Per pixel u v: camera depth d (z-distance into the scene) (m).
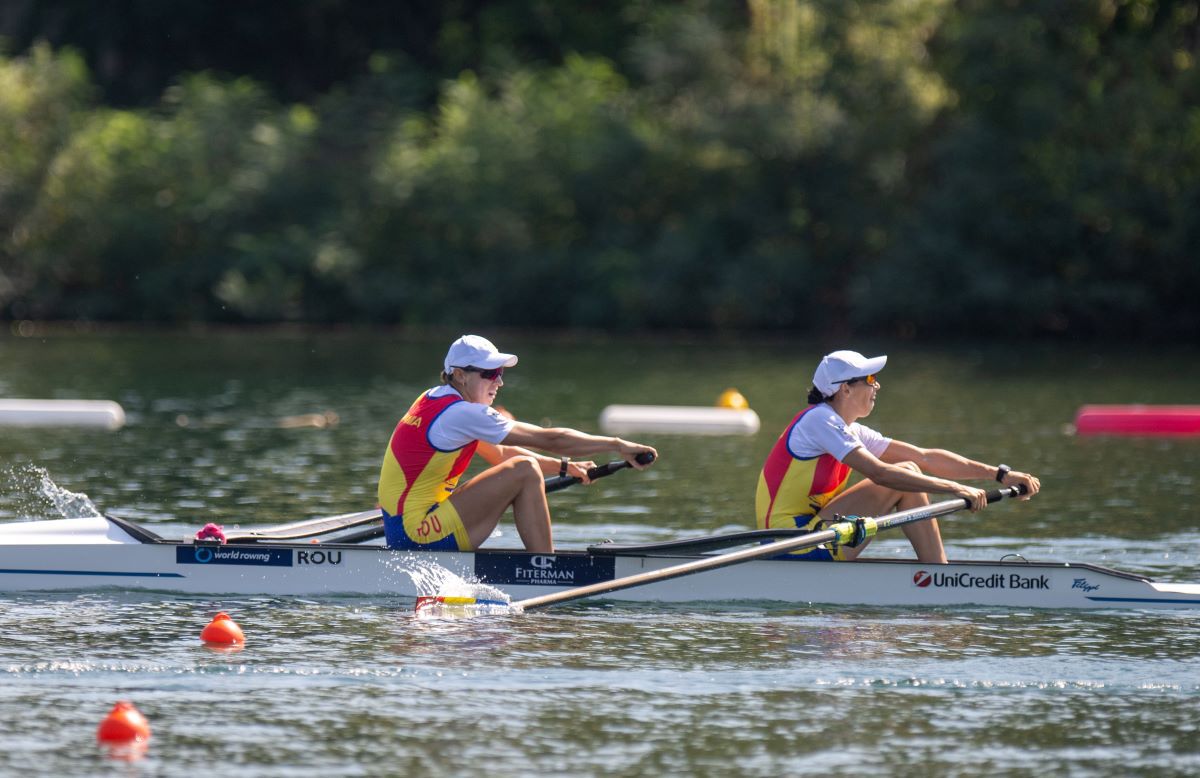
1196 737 24.28
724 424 71.94
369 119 171.75
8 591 33.53
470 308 165.00
